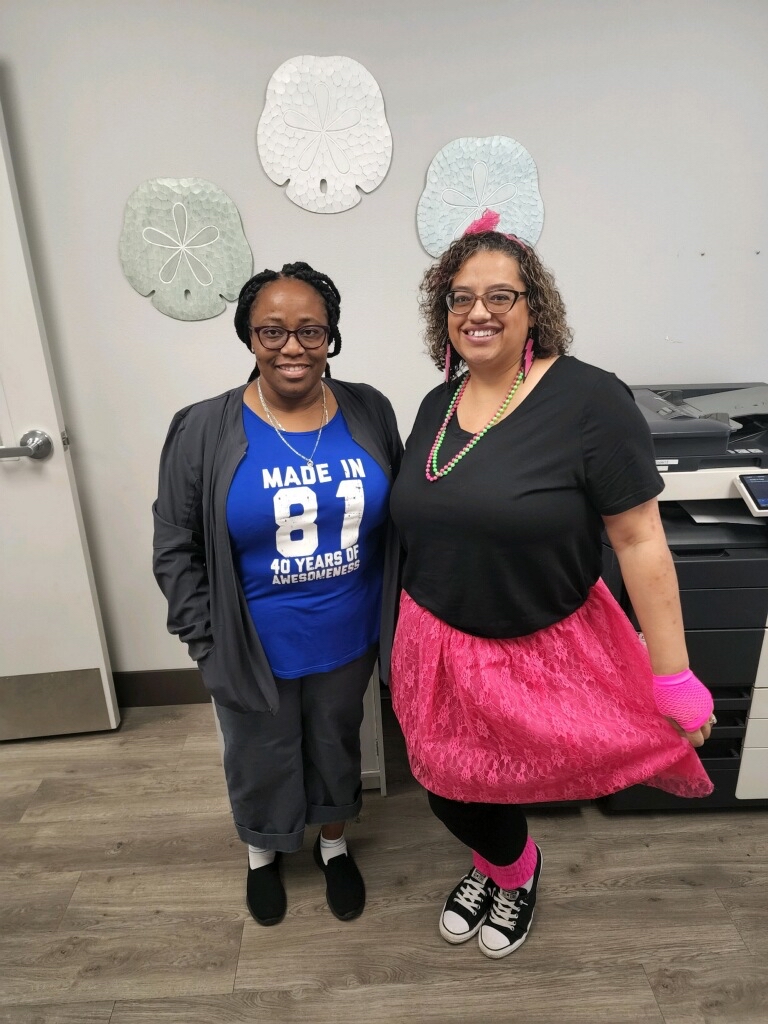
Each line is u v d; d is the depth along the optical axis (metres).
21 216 1.62
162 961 1.37
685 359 1.88
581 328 1.84
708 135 1.67
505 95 1.64
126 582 2.05
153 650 2.14
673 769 1.22
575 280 1.80
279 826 1.41
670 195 1.72
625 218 1.74
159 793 1.82
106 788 1.84
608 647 1.18
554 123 1.66
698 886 1.50
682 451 1.44
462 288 1.01
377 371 1.87
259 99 1.62
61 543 1.85
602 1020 1.24
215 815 1.74
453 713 1.17
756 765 1.60
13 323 1.65
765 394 1.66
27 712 2.00
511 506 0.99
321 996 1.30
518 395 1.05
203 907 1.49
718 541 1.46
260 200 1.70
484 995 1.29
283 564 1.18
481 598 1.08
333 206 1.71
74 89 1.61
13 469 1.77
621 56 1.61
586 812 1.71
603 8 1.57
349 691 1.35
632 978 1.31
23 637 1.92
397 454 1.33
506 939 1.36
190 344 1.82
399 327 1.83
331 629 1.26
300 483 1.15
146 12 1.55
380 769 1.76
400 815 1.73
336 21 1.57
